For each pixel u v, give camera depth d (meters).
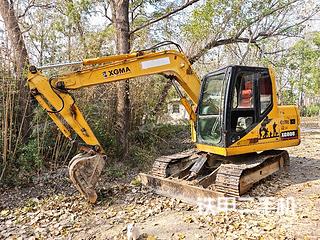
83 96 7.88
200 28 10.23
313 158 8.22
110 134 8.20
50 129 7.34
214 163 5.91
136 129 9.32
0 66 6.77
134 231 3.77
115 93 8.40
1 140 6.48
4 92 6.72
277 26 12.24
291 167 7.14
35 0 8.31
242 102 5.54
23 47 7.44
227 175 4.91
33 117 7.23
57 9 8.78
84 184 4.99
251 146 5.48
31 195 5.84
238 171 4.89
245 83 5.56
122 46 8.30
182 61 5.96
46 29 8.05
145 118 9.70
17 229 4.31
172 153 9.09
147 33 10.38
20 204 5.38
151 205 4.99
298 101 33.06
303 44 19.16
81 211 4.86
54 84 4.96
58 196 5.62
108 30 9.17
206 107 5.77
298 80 24.78
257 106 5.59
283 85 25.48
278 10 11.58
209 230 3.93
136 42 9.99
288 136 6.05
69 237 3.97
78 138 7.09
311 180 6.00
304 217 4.18
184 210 4.68
